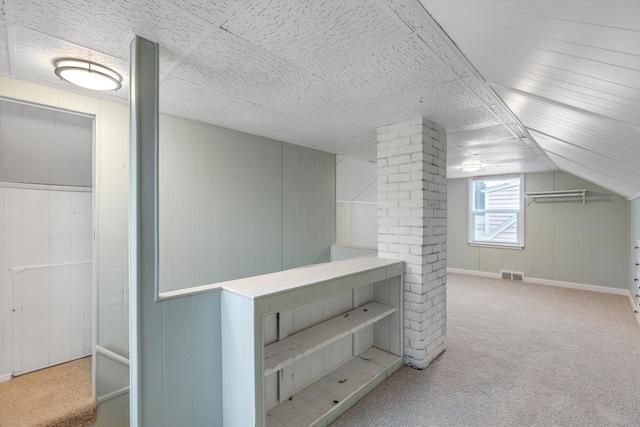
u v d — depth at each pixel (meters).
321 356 2.23
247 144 3.06
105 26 1.30
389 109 2.29
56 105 1.96
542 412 1.93
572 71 1.12
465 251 6.12
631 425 1.81
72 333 2.56
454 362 2.57
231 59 1.58
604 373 2.38
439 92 1.94
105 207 2.14
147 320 1.41
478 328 3.31
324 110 2.34
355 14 1.19
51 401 2.03
